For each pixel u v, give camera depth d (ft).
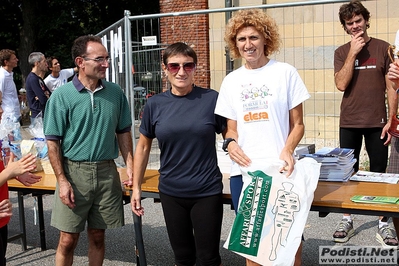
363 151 23.76
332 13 26.32
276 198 10.17
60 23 66.49
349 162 12.60
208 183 11.08
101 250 12.87
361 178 12.71
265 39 10.64
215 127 11.34
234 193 11.02
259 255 10.14
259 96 10.48
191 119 11.03
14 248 17.34
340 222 16.87
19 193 16.76
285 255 9.92
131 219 19.98
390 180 12.44
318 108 25.99
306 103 26.30
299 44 27.07
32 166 10.09
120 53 20.27
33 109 26.91
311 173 10.25
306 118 26.18
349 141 15.55
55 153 12.03
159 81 23.48
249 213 10.27
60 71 30.96
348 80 15.02
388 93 13.99
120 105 12.79
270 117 10.41
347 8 14.49
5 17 70.18
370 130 15.25
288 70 10.49
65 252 12.56
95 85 12.26
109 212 12.40
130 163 13.00
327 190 11.64
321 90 26.11
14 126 16.60
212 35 32.63
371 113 14.98
